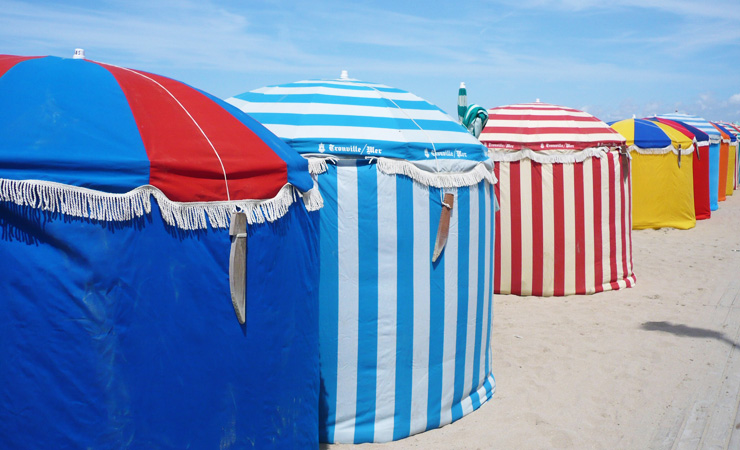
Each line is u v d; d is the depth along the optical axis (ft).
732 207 51.01
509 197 25.66
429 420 14.46
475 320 15.34
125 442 8.87
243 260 9.84
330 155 13.26
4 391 8.38
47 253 8.38
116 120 9.27
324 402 13.69
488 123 26.50
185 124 9.97
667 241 37.42
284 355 10.76
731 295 26.22
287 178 10.69
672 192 40.70
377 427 13.89
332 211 13.30
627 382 17.53
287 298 10.79
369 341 13.65
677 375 18.03
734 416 15.48
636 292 26.71
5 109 8.72
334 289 13.42
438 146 14.25
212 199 9.55
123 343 8.80
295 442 11.27
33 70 9.62
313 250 11.89
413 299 13.88
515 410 15.71
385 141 13.57
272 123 14.08
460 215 14.46
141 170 8.87
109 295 8.65
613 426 14.96
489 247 15.87
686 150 40.57
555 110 27.27
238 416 10.00
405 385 14.03
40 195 8.20
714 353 19.71
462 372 15.14
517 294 26.16
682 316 23.45
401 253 13.67
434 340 14.30
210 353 9.59
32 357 8.39
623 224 27.22
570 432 14.57
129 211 8.76
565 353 19.71
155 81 10.78
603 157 25.98
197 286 9.44
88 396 8.58
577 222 25.73
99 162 8.57
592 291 26.37
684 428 14.89
